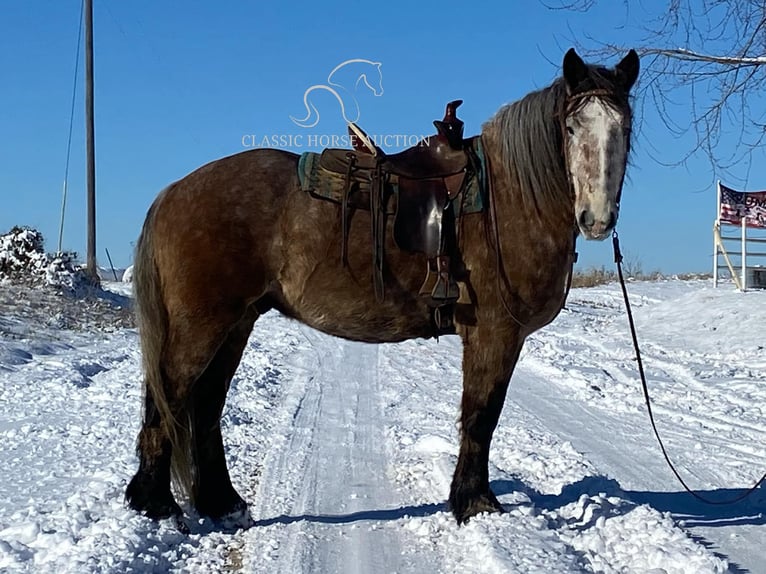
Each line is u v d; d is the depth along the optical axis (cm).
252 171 519
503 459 706
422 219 504
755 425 856
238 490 613
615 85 478
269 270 517
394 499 592
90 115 2412
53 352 1327
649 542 467
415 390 1098
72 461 673
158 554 462
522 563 432
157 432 514
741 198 1884
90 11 2425
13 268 1978
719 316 1554
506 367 512
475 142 528
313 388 1109
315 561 467
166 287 514
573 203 491
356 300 512
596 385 1091
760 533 518
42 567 421
